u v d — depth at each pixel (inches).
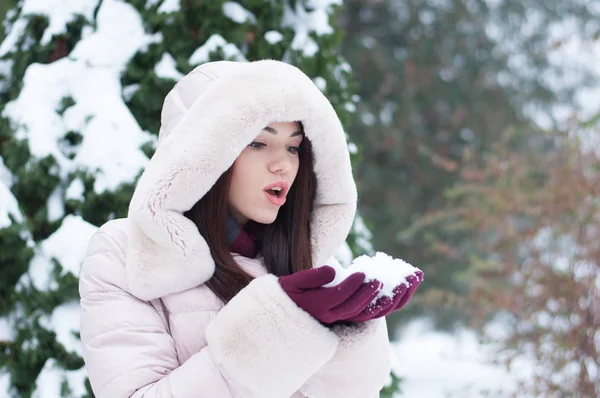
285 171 61.5
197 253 58.6
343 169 65.9
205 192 58.9
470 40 395.2
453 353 358.0
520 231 197.6
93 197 102.9
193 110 59.0
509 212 204.2
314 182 67.1
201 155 57.6
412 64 371.2
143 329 57.5
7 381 102.3
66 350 99.9
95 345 57.5
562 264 187.9
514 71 405.4
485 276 204.8
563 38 242.8
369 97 375.6
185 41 110.8
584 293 179.6
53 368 100.6
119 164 103.2
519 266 192.9
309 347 53.5
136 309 58.3
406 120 370.0
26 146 104.8
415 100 384.5
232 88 58.6
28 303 102.5
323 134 62.8
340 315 53.4
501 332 203.5
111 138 104.3
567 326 179.8
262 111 58.3
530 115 402.0
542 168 207.2
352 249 121.8
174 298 59.5
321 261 68.9
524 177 209.5
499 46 402.9
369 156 373.1
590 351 176.6
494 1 404.2
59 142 105.9
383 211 367.9
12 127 106.1
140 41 110.0
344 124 122.3
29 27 112.5
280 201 62.3
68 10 112.1
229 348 53.8
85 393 99.7
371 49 372.2
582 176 185.3
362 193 367.6
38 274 101.7
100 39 109.5
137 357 56.4
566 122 193.0
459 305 207.8
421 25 386.3
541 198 191.2
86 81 107.9
